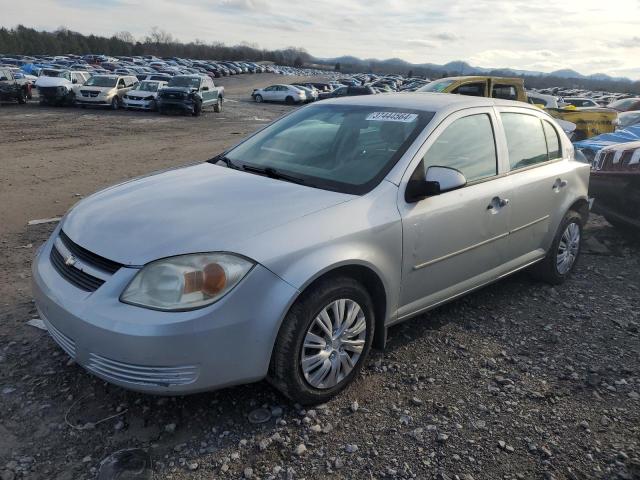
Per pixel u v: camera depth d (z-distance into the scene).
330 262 2.86
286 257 2.75
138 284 2.61
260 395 3.14
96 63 63.03
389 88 47.41
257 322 2.68
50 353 3.46
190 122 22.36
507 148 4.19
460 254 3.75
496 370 3.54
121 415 2.92
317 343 2.95
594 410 3.15
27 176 9.30
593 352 3.82
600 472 2.67
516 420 3.04
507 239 4.17
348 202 3.13
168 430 2.82
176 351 2.54
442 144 3.66
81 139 15.00
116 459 2.60
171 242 2.68
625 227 6.52
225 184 3.38
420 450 2.77
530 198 4.30
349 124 3.91
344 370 3.14
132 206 3.11
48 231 6.11
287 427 2.89
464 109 3.92
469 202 3.71
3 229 6.13
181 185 3.42
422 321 4.16
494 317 4.30
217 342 2.60
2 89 24.56
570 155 4.98
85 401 3.02
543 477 2.63
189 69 61.00
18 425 2.81
